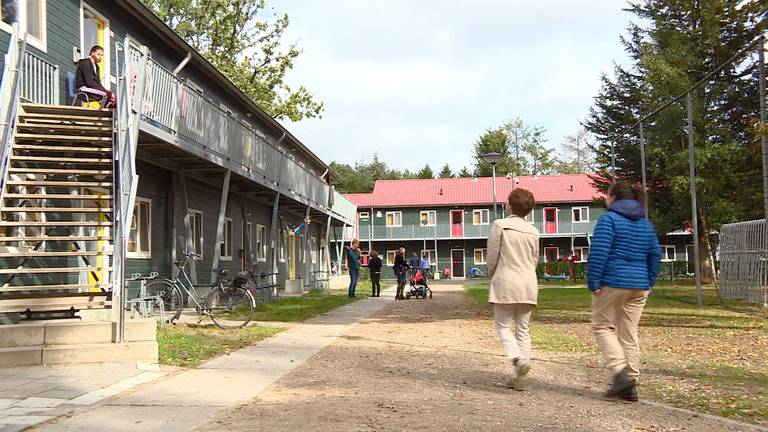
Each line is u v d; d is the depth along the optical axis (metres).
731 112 33.06
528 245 6.65
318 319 15.15
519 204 6.84
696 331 12.29
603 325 6.34
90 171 10.30
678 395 6.34
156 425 5.13
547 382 7.09
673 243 57.41
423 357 9.07
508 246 6.63
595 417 5.35
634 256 6.29
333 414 5.49
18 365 7.84
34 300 9.96
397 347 10.18
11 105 9.95
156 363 8.16
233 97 23.94
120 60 15.32
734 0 31.34
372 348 10.03
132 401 6.05
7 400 6.05
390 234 61.97
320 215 35.47
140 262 15.51
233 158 17.81
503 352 9.62
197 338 10.78
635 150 38.47
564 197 60.34
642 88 35.94
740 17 30.42
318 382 7.11
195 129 15.14
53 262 11.96
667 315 15.94
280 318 15.07
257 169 20.22
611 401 6.04
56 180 12.01
